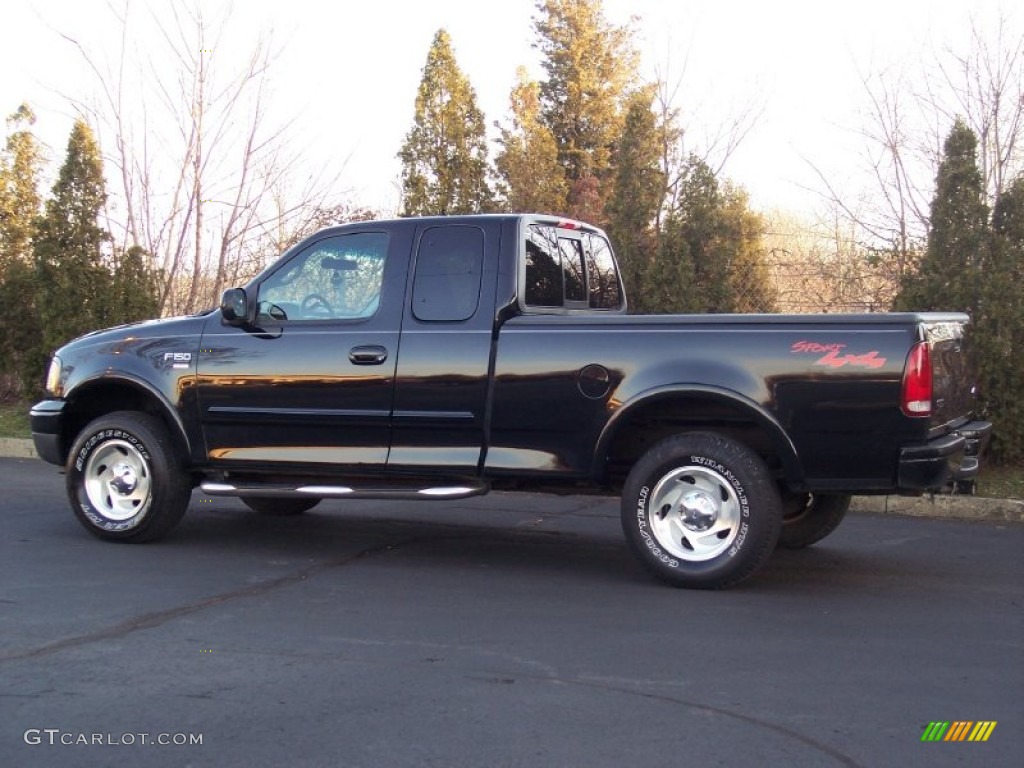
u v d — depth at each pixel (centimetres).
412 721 421
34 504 896
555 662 495
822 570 697
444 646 519
